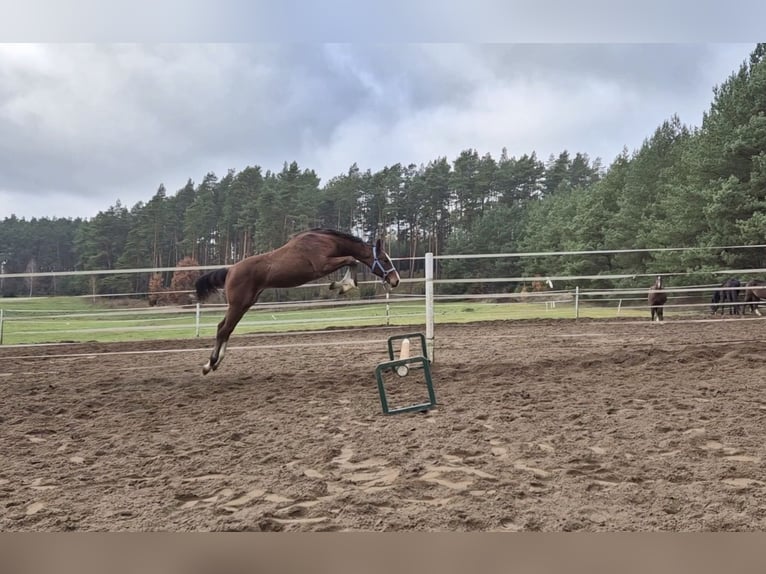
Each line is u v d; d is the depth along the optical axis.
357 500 3.10
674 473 3.36
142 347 12.34
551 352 8.85
